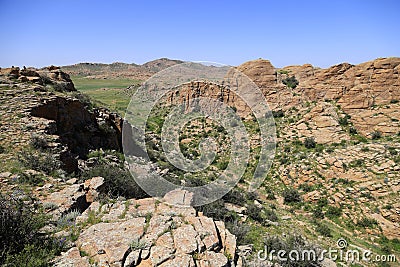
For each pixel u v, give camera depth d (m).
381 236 22.03
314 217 25.50
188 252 7.29
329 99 47.84
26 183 12.23
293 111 48.16
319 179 31.05
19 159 14.01
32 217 8.90
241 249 12.45
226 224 14.53
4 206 7.77
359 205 25.69
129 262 6.77
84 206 11.84
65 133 21.91
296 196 29.11
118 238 7.70
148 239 7.71
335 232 22.00
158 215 9.38
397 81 43.44
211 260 7.30
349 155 32.91
